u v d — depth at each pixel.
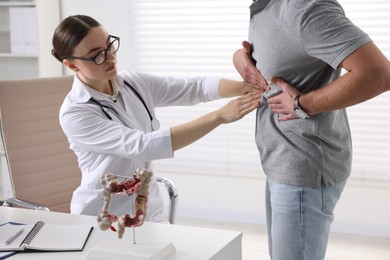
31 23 4.63
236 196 4.40
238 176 4.36
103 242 1.83
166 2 4.44
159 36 4.48
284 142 2.16
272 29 2.09
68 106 2.45
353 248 3.85
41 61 4.66
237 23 4.27
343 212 4.13
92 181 2.49
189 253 1.80
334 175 2.17
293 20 1.99
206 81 2.72
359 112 4.03
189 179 4.51
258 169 4.34
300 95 2.06
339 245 3.90
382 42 3.94
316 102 2.02
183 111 4.48
